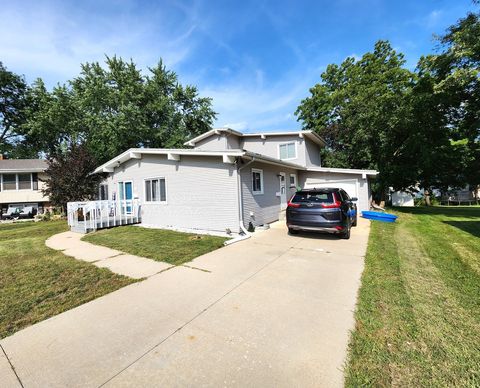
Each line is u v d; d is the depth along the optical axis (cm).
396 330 277
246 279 446
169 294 388
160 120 2669
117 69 2392
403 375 212
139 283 437
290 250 646
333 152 2270
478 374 211
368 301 347
